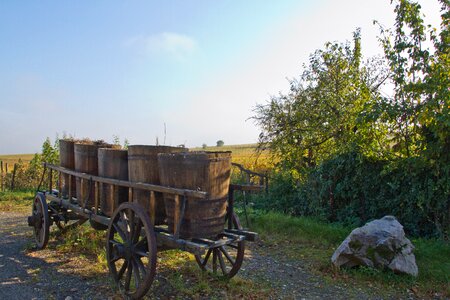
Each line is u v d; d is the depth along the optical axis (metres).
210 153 4.82
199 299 5.02
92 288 5.27
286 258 7.27
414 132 8.77
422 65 8.55
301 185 11.27
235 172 15.48
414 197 8.73
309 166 11.79
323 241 8.38
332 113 11.39
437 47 8.59
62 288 5.26
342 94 11.48
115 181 5.52
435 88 7.93
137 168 5.30
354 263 6.47
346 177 10.02
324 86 11.66
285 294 5.45
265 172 13.36
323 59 11.85
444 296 5.56
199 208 4.67
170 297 5.04
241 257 5.48
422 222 8.80
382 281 6.02
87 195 6.25
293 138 12.05
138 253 4.84
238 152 33.88
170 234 4.86
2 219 10.61
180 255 6.87
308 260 7.14
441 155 8.21
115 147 7.01
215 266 5.90
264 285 5.73
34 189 16.75
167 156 4.82
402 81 8.79
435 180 8.50
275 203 11.76
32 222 7.33
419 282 6.01
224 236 5.12
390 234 6.33
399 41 9.05
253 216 10.22
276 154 12.59
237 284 5.62
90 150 6.63
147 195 5.25
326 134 11.56
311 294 5.51
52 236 8.02
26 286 5.32
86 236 7.83
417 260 6.86
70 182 7.03
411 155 8.95
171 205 4.82
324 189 10.27
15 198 14.52
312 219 10.36
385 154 9.38
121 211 5.15
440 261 6.86
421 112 8.09
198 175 4.64
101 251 6.88
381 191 9.38
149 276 4.50
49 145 17.06
